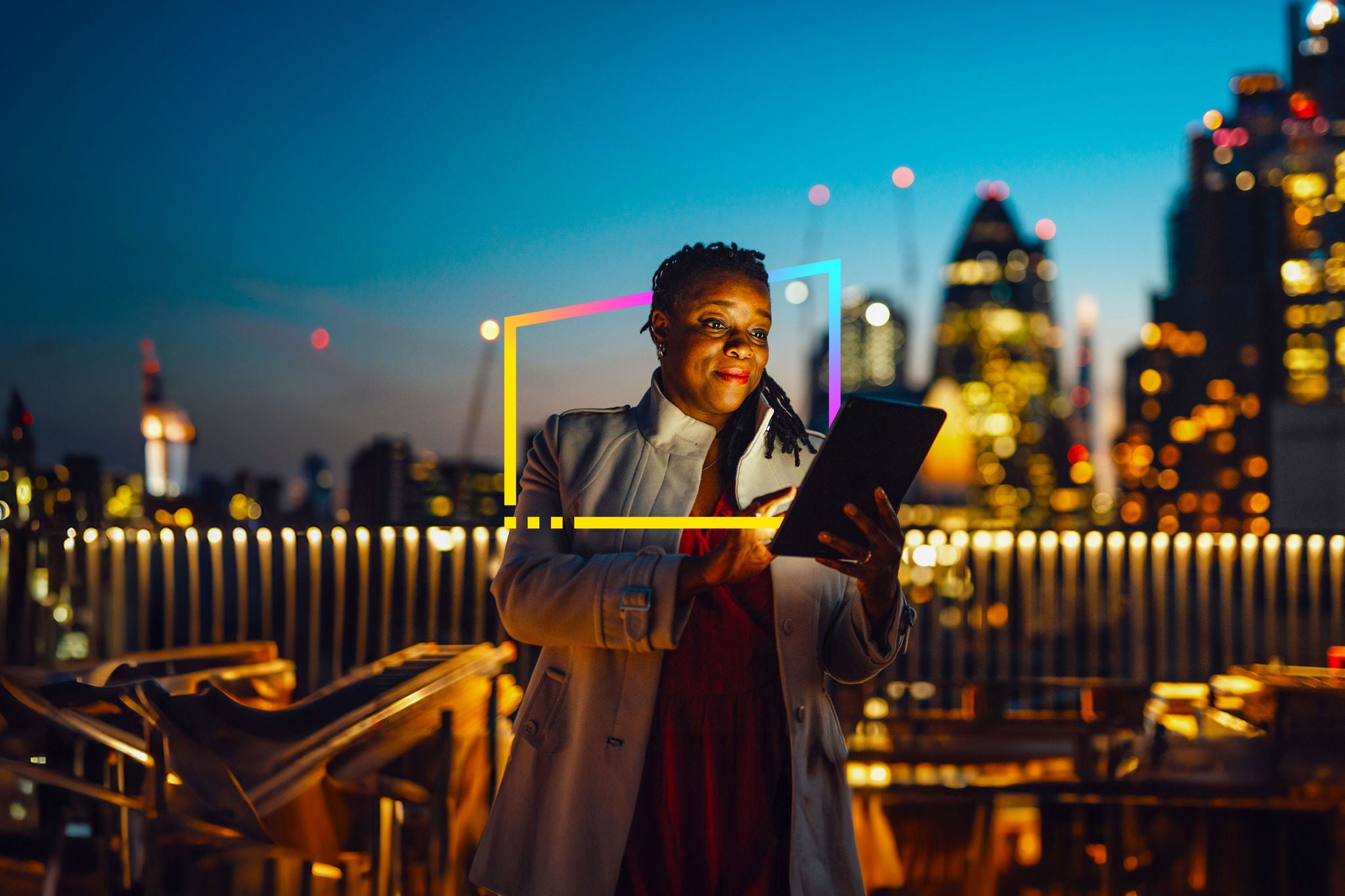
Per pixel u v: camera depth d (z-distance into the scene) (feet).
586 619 4.01
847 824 4.39
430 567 13.10
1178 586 13.58
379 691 6.99
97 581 13.21
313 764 6.35
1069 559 13.56
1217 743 10.05
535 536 4.48
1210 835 9.52
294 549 13.20
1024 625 13.48
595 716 4.28
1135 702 11.05
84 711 6.63
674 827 4.27
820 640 4.56
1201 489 456.86
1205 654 13.43
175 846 7.25
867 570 3.96
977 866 9.60
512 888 4.32
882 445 3.67
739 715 4.34
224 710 6.17
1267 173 434.30
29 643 12.64
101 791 6.81
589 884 4.17
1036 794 9.61
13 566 12.69
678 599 3.96
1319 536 13.55
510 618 4.25
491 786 8.39
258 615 13.21
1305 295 331.98
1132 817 9.63
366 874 7.73
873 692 11.67
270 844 6.91
